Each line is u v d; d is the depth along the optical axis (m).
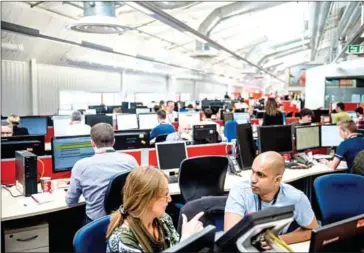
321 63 18.69
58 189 3.14
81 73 12.35
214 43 8.48
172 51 13.45
